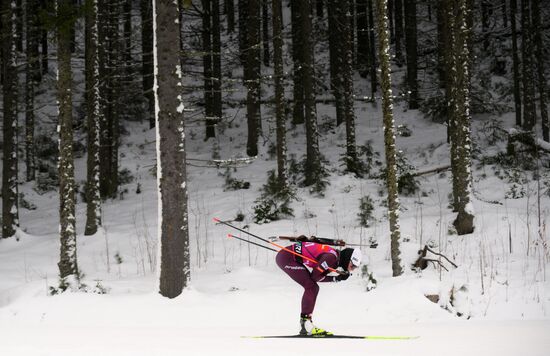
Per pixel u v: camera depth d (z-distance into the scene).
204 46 27.00
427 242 12.96
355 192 18.22
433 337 7.05
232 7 37.69
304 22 19.61
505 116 26.45
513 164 19.28
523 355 5.76
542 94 23.23
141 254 14.15
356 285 10.38
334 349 6.28
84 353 6.04
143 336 7.42
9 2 17.17
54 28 10.95
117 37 22.05
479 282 10.11
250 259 13.04
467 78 13.21
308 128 19.47
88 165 16.41
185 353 6.04
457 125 13.33
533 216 13.80
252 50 22.91
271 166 22.94
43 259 14.41
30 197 23.09
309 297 7.52
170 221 9.94
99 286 10.51
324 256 7.45
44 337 7.27
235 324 8.88
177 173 10.02
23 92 32.41
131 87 30.62
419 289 9.59
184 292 9.92
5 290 11.27
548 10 35.19
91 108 16.52
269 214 16.22
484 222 13.54
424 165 21.05
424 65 33.84
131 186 22.73
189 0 10.48
